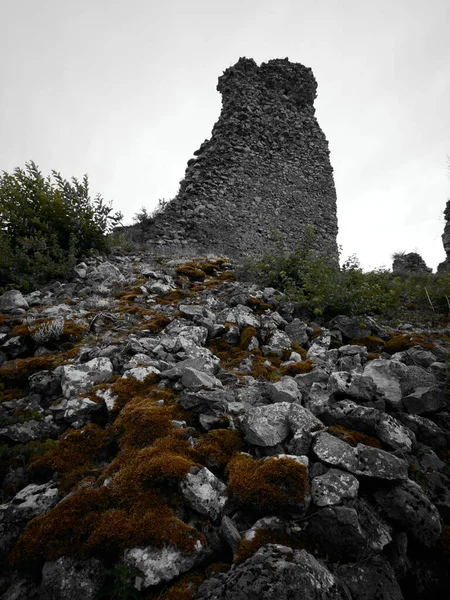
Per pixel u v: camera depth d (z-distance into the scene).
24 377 3.26
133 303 5.14
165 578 1.60
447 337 4.74
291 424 2.35
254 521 1.90
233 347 4.07
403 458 2.26
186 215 11.30
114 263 7.15
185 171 13.67
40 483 2.21
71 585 1.62
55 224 6.91
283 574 1.50
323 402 2.68
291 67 15.88
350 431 2.44
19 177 6.93
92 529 1.80
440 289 6.68
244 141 13.53
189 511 1.92
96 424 2.63
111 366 3.25
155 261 7.63
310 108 15.70
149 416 2.44
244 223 12.38
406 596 1.77
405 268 14.54
